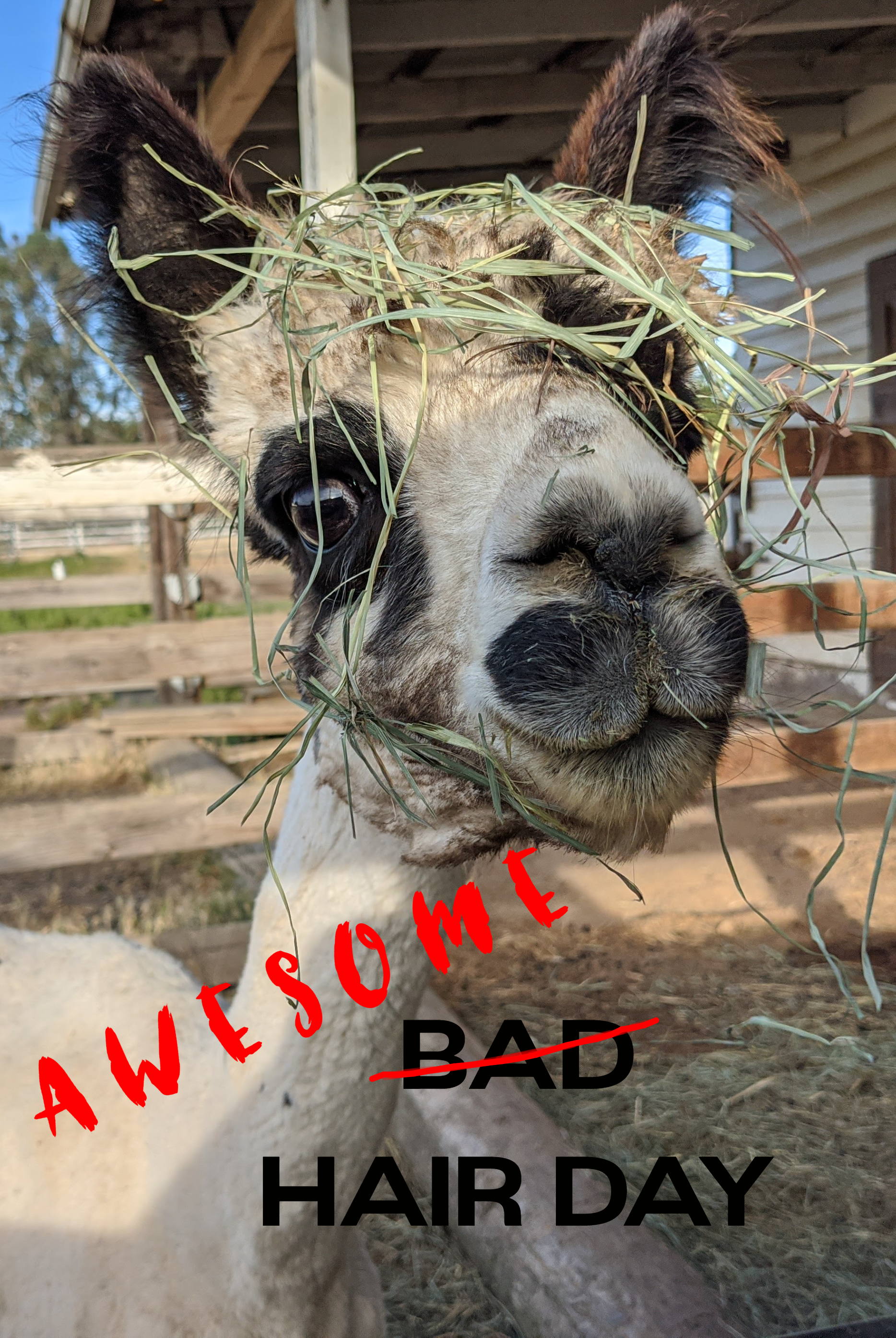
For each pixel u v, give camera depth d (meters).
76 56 1.57
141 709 2.63
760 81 1.96
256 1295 0.53
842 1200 0.84
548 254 0.53
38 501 1.29
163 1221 0.56
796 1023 1.11
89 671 2.08
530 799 0.44
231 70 1.58
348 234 0.55
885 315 2.17
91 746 2.57
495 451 0.45
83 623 4.40
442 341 0.48
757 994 1.18
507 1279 0.77
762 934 1.34
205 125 1.74
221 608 3.76
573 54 1.89
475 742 0.45
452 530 0.45
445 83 1.95
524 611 0.41
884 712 1.51
